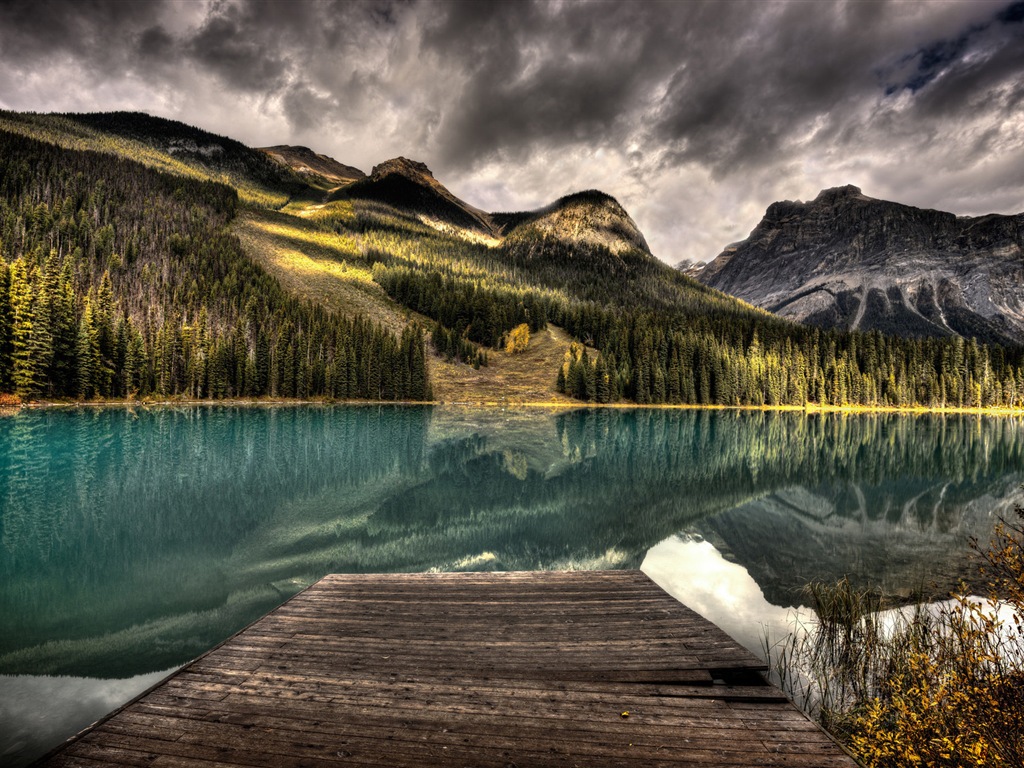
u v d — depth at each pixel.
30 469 30.61
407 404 107.00
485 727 5.52
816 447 52.06
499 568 16.75
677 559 17.78
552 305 171.12
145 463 34.03
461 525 22.44
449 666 6.91
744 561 17.56
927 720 6.45
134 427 51.88
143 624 12.13
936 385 122.56
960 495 29.78
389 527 21.77
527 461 41.06
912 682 7.94
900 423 87.19
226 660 7.04
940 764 6.00
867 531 21.88
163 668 10.02
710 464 40.53
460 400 112.88
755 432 66.19
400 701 6.02
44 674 9.76
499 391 118.94
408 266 198.88
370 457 41.31
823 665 9.35
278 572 15.93
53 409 64.44
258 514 23.12
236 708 5.83
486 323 145.38
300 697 6.08
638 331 123.56
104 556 17.11
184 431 51.31
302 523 21.92
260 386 97.88
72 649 10.81
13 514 21.77
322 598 9.53
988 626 6.77
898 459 44.19
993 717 5.96
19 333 64.81
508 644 7.62
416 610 8.96
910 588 14.58
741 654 7.29
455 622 8.45
